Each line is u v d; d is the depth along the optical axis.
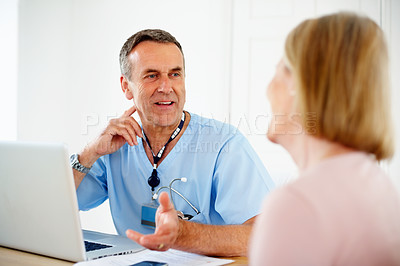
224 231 1.05
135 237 0.89
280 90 0.66
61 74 3.25
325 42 0.60
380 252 0.53
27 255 1.06
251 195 1.31
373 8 2.46
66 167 0.93
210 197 1.43
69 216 0.95
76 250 0.97
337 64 0.59
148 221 1.37
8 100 2.98
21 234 1.07
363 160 0.60
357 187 0.55
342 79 0.59
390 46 2.40
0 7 2.94
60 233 0.98
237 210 1.30
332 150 0.61
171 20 3.04
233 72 2.77
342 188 0.55
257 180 1.34
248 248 1.04
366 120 0.58
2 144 1.01
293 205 0.53
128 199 1.50
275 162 2.64
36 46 3.13
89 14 3.25
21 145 0.97
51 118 3.21
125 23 3.18
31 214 1.02
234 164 1.37
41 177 0.96
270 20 2.69
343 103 0.59
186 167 1.44
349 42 0.59
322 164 0.58
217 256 1.03
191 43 2.96
